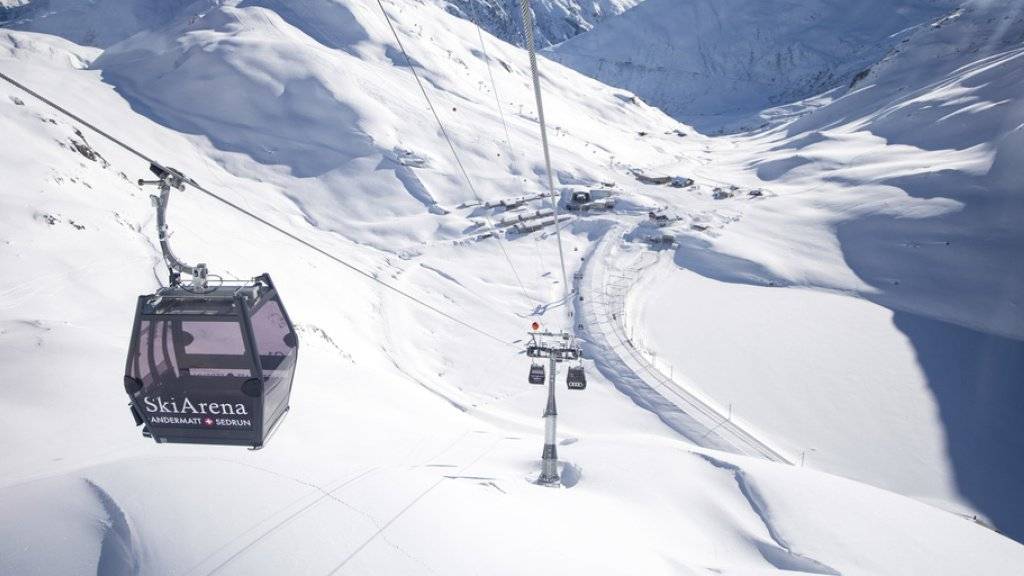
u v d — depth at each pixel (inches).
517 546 422.9
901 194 4234.7
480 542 407.8
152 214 2439.7
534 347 840.9
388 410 1341.0
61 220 1854.1
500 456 1111.0
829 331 2930.6
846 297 3312.0
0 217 1707.7
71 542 358.9
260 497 406.9
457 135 5359.3
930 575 824.9
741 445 2022.6
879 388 2466.8
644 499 952.9
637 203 4598.9
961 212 3762.3
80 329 1178.6
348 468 482.0
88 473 435.8
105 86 5201.8
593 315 3009.4
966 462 2071.9
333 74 5502.0
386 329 2706.7
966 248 3472.0
